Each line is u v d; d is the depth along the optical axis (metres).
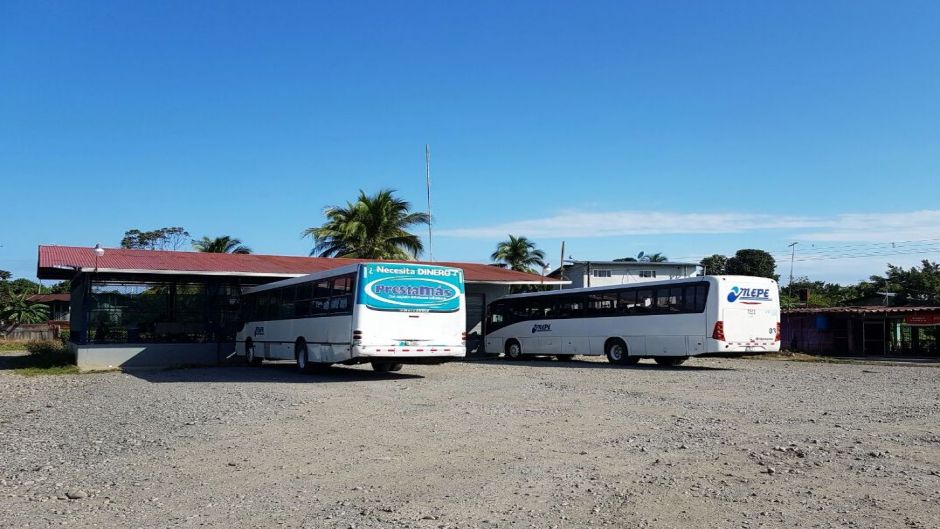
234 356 27.05
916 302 52.00
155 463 8.62
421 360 19.94
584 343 27.19
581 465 8.31
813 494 7.03
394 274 19.42
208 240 57.47
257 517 6.43
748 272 70.19
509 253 65.56
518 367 24.45
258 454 9.05
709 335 22.59
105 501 6.96
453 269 20.30
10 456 9.11
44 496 7.14
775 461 8.45
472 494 7.11
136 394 16.17
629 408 13.01
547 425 11.08
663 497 6.95
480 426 11.00
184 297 26.64
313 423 11.39
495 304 31.70
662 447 9.31
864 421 11.43
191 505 6.82
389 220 45.28
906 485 7.34
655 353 24.39
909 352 35.78
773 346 23.33
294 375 21.22
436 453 9.01
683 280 23.72
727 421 11.45
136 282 25.81
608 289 26.44
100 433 10.76
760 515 6.37
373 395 15.23
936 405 13.41
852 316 36.59
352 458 8.77
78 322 26.47
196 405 13.82
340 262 31.20
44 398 15.88
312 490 7.32
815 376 20.30
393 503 6.82
